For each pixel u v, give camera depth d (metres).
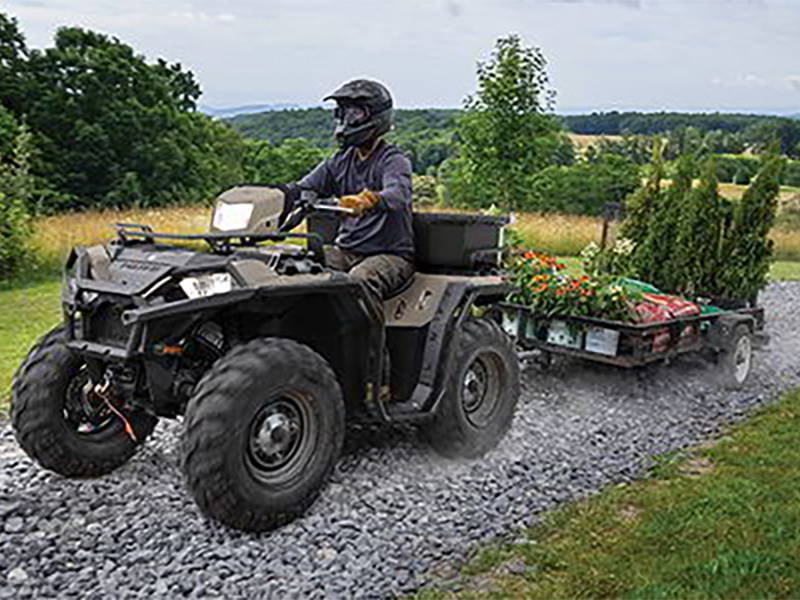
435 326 4.79
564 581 3.57
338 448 4.13
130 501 4.32
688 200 8.69
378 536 4.00
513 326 7.16
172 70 44.81
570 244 17.78
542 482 4.79
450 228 4.96
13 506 4.18
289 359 3.87
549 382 7.12
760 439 5.67
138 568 3.62
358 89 4.71
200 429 3.65
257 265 3.91
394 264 4.79
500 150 23.05
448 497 4.51
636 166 32.47
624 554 3.81
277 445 3.91
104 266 4.09
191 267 3.83
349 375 4.41
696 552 3.78
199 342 4.08
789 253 20.62
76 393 4.52
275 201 4.30
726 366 7.26
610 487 4.72
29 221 14.11
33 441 4.34
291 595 3.45
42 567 3.62
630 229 9.29
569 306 6.79
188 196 36.50
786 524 4.06
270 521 3.89
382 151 4.86
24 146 15.95
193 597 3.41
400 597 3.45
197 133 40.28
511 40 22.50
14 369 7.05
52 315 9.77
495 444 5.18
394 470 4.87
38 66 34.59
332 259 4.89
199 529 3.99
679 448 5.55
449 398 4.88
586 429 5.91
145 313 3.55
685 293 8.34
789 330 10.35
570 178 31.58
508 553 3.83
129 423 4.57
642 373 7.45
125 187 33.53
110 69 34.88
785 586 3.46
